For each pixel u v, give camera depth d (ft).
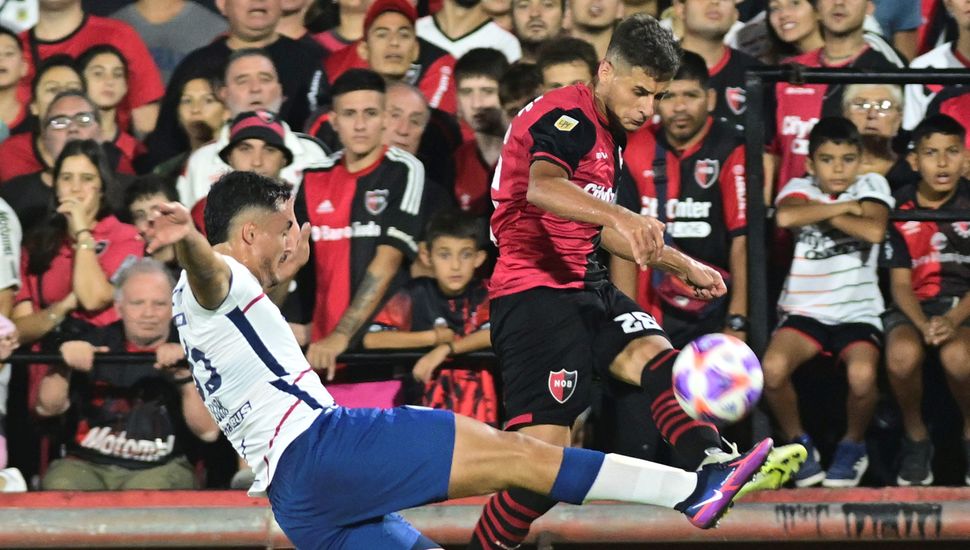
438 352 59.72
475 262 62.08
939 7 67.56
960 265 62.49
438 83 67.36
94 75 67.56
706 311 61.98
